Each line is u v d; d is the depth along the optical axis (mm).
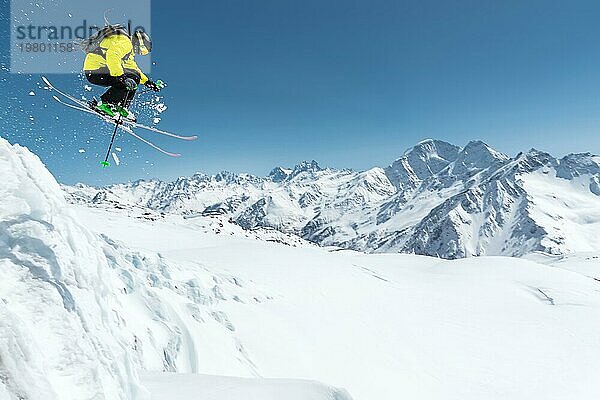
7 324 4398
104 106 9266
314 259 55750
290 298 37062
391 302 46094
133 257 25734
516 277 66938
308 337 30312
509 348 40312
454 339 40094
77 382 4906
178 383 10008
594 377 36781
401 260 85312
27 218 5762
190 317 23531
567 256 152375
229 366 21844
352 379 27172
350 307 40531
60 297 5457
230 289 32438
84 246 6836
